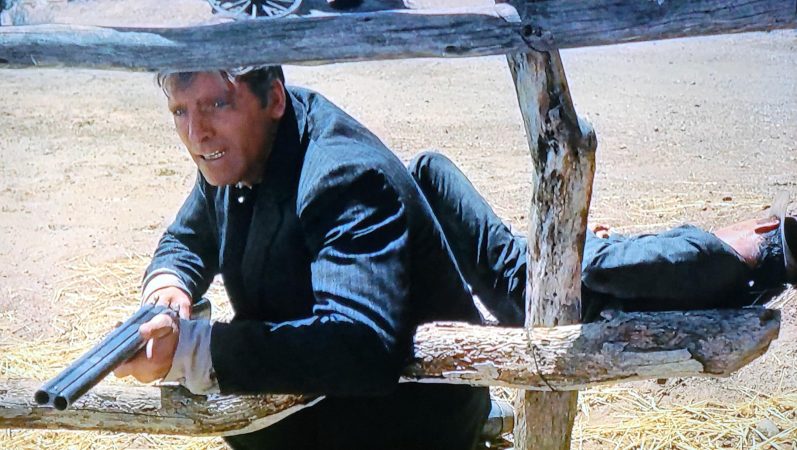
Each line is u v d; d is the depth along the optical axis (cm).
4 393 283
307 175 245
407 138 792
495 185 666
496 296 298
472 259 299
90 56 213
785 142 754
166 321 235
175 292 286
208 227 299
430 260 262
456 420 291
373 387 236
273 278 257
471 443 308
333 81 1002
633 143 760
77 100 954
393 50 209
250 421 272
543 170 239
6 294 515
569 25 204
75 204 658
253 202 261
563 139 232
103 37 212
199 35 210
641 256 246
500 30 206
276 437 287
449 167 304
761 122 812
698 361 241
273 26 209
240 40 210
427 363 251
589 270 250
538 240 247
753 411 384
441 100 926
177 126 246
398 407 279
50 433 378
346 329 230
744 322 242
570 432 274
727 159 712
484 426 344
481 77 1022
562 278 248
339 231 239
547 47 208
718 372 243
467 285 288
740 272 248
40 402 213
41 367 434
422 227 257
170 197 672
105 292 517
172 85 238
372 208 241
